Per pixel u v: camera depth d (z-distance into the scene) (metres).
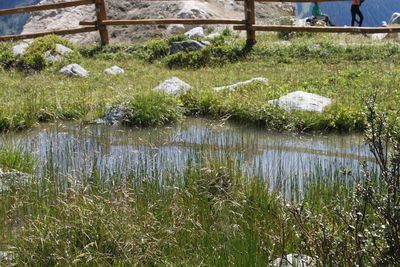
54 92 15.73
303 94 13.90
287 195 8.61
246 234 7.07
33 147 11.76
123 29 24.91
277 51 18.84
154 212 7.66
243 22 19.53
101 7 21.08
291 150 11.64
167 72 18.06
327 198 7.90
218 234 7.12
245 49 19.20
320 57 18.30
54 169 9.56
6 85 16.81
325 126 12.79
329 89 14.79
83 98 14.83
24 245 6.93
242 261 6.52
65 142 12.17
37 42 19.58
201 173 8.71
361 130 12.66
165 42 20.44
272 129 12.99
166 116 13.77
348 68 16.80
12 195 8.37
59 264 6.59
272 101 13.77
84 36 25.42
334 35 20.92
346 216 5.70
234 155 10.91
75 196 7.70
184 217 7.43
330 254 5.18
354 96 13.95
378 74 15.73
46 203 8.06
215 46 19.47
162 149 11.62
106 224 6.99
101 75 17.81
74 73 17.92
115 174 9.04
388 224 5.07
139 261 6.59
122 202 7.44
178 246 6.90
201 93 14.63
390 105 12.78
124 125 13.62
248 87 15.17
